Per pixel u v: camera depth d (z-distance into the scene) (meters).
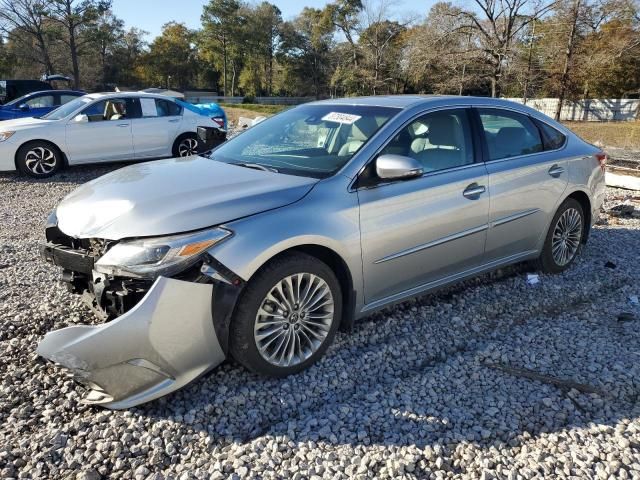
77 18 53.94
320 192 3.26
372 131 3.66
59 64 60.19
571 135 5.12
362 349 3.60
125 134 10.75
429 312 4.14
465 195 3.93
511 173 4.28
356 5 61.81
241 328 2.94
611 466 2.51
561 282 4.81
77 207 3.27
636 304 4.38
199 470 2.47
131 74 75.50
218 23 78.75
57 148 10.20
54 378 3.18
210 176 3.46
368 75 54.50
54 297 4.25
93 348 2.62
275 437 2.69
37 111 13.93
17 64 60.91
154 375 2.79
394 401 3.01
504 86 30.86
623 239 6.21
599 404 3.02
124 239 2.87
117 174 3.77
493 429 2.79
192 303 2.79
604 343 3.70
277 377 3.18
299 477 2.43
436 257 3.84
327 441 2.68
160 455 2.58
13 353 3.43
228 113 34.84
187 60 83.44
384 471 2.47
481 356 3.50
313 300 3.24
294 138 3.99
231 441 2.71
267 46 80.38
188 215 2.89
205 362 2.92
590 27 31.02
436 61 31.31
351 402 3.02
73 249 3.22
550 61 32.19
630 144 20.16
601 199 5.36
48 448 2.59
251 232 2.92
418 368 3.45
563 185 4.75
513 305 4.34
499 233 4.27
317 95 80.31
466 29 30.28
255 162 3.80
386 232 3.47
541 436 2.74
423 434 2.74
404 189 3.58
